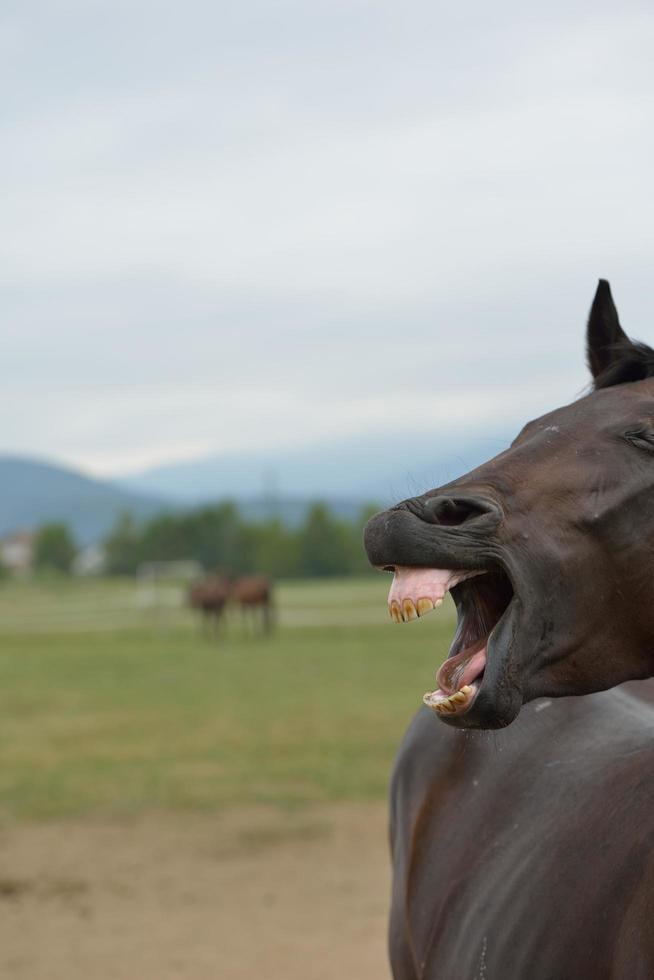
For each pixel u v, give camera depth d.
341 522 110.19
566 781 3.01
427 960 3.11
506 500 2.29
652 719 3.12
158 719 16.75
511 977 2.69
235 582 38.00
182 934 7.14
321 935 7.07
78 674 23.98
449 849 3.23
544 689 2.32
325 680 21.88
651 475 2.34
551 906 2.67
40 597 80.56
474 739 3.42
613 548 2.30
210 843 9.41
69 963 6.64
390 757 13.12
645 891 2.39
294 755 13.35
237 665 25.58
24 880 8.41
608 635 2.33
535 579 2.25
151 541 115.69
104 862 8.88
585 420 2.43
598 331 2.79
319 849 9.19
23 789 11.60
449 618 42.69
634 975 2.35
